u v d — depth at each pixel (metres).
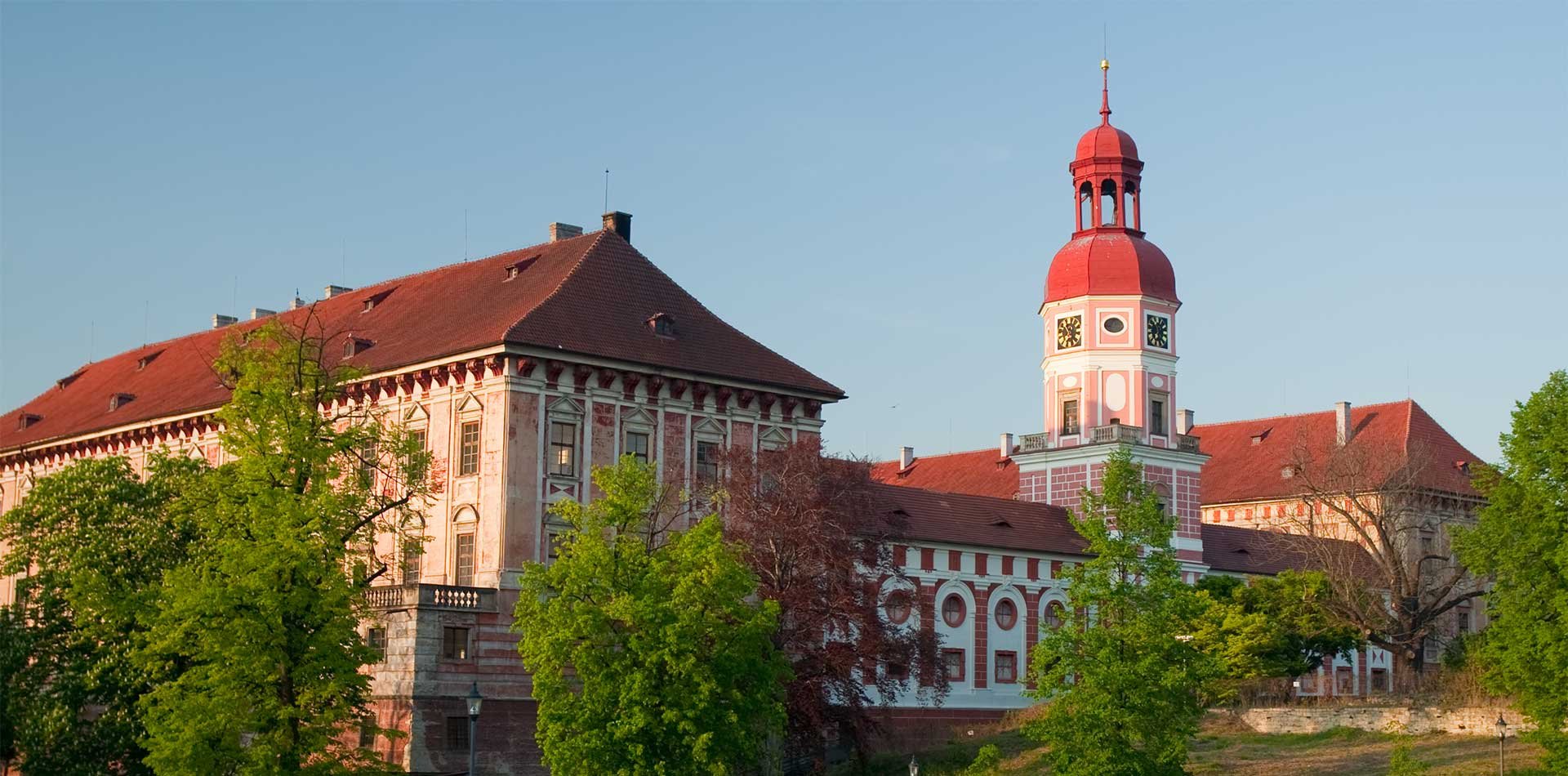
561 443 77.75
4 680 64.81
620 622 60.34
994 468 134.75
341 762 60.91
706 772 59.66
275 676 57.09
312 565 56.75
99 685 63.47
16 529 69.38
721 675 59.72
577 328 79.00
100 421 100.06
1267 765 66.50
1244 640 82.88
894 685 78.25
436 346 79.88
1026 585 97.75
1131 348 106.81
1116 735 56.66
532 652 59.59
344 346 85.69
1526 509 62.06
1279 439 134.00
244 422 59.25
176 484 68.69
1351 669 112.50
